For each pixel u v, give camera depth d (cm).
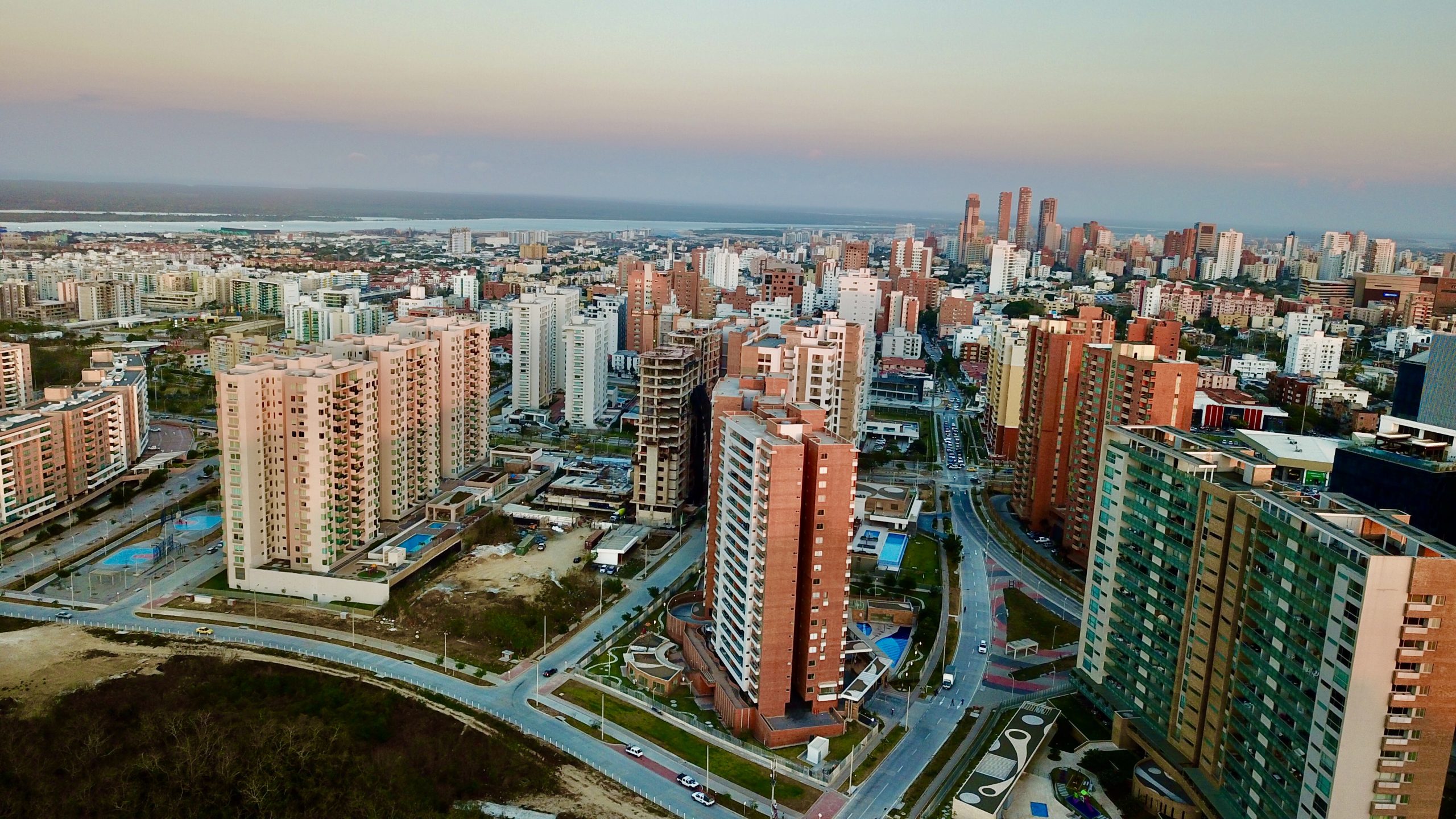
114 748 17100
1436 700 12712
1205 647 16188
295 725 17638
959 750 18350
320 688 19875
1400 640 12569
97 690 19100
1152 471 17900
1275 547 14575
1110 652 19362
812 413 19088
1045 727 18412
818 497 17938
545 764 17462
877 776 17412
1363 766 12925
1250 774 14962
